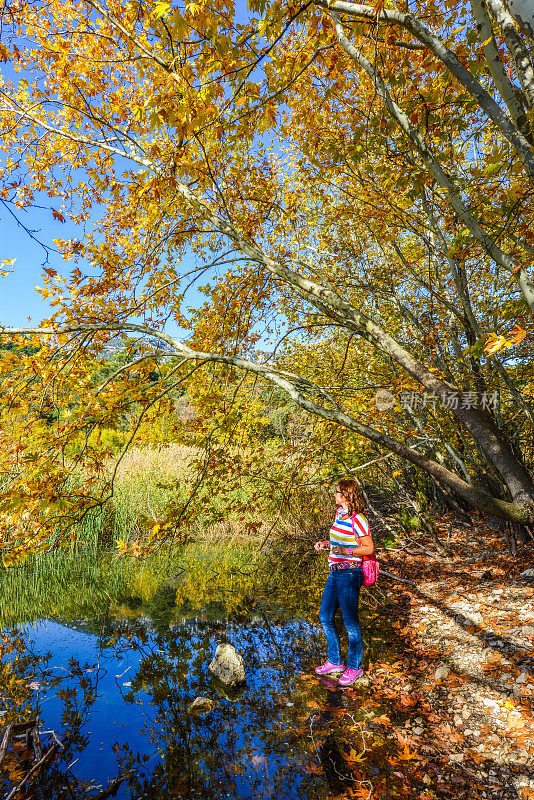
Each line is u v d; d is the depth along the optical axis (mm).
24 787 2674
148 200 3650
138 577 6719
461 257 3133
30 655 4375
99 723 3295
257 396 5125
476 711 3107
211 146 3324
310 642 4566
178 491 8898
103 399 3182
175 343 3490
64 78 3730
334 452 6375
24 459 3027
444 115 2828
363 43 2963
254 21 2285
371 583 3648
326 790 2574
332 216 5801
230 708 3449
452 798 2443
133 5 2590
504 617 4297
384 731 3068
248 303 4773
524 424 6172
